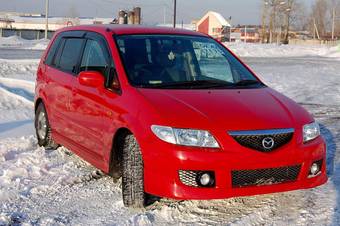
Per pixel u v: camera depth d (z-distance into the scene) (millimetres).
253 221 4730
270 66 25531
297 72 21562
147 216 4812
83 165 6609
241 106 4957
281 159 4652
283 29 86750
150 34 6180
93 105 5691
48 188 5707
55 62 7270
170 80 5531
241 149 4551
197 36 6504
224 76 5895
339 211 4902
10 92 11648
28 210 5066
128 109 5023
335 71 23047
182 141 4555
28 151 7391
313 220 4711
